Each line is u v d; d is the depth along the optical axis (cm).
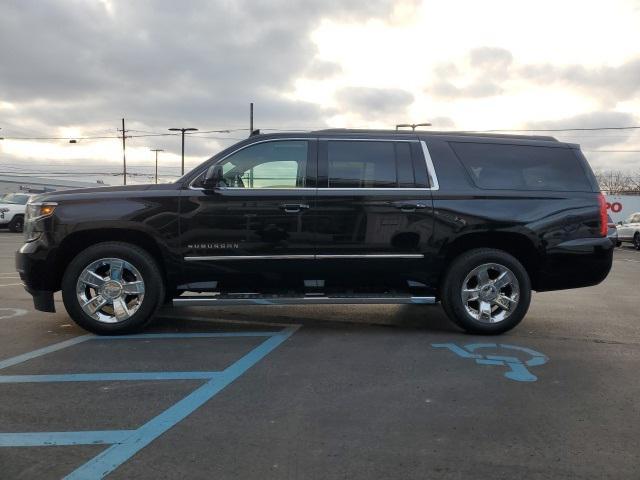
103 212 543
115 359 488
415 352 515
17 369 459
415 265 566
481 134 602
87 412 369
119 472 291
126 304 562
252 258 553
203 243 550
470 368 468
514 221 564
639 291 957
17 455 309
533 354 513
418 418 363
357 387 419
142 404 384
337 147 568
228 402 388
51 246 542
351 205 557
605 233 582
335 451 316
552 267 575
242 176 561
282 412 371
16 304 738
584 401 395
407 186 566
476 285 576
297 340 559
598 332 609
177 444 323
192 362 480
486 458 310
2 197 2573
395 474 292
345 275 566
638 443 329
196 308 729
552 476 291
